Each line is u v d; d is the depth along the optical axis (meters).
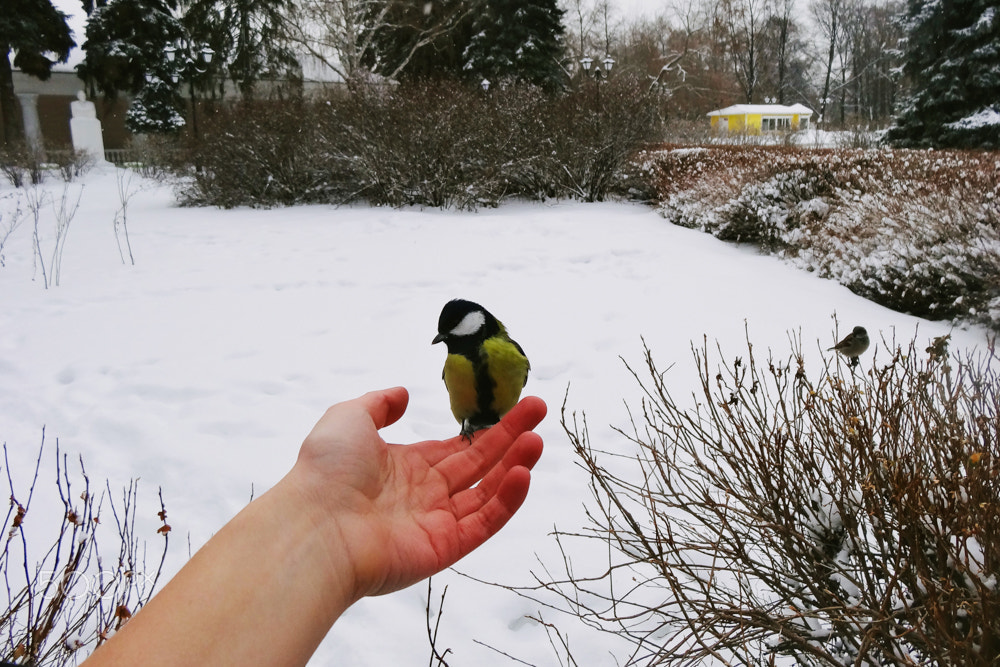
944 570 2.14
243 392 5.23
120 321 6.91
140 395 5.20
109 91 34.44
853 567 2.53
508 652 2.89
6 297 7.84
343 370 5.66
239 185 16.48
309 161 16.08
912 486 2.18
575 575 3.31
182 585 1.25
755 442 3.49
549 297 7.48
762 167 11.68
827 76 57.16
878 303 7.93
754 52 56.84
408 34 31.25
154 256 10.12
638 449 4.32
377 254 9.75
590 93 16.66
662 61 48.19
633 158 16.45
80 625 2.53
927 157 10.91
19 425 4.75
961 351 5.95
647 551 2.77
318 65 30.50
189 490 3.98
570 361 5.74
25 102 36.84
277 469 4.17
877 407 2.56
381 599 3.17
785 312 6.99
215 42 30.92
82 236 12.14
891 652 2.16
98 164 31.67
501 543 3.56
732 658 2.67
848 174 10.22
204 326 6.73
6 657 2.32
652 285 7.87
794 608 2.26
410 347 6.13
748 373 5.34
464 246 10.18
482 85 18.89
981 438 2.75
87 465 4.25
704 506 2.68
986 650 1.96
